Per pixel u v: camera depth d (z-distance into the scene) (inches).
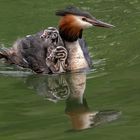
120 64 581.9
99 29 687.1
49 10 757.9
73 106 485.7
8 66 605.0
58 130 430.0
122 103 478.6
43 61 587.2
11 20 733.9
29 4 783.7
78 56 591.5
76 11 588.4
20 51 607.5
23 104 491.8
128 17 719.7
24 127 438.6
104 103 484.1
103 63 593.3
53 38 594.6
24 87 539.8
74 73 581.3
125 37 657.0
